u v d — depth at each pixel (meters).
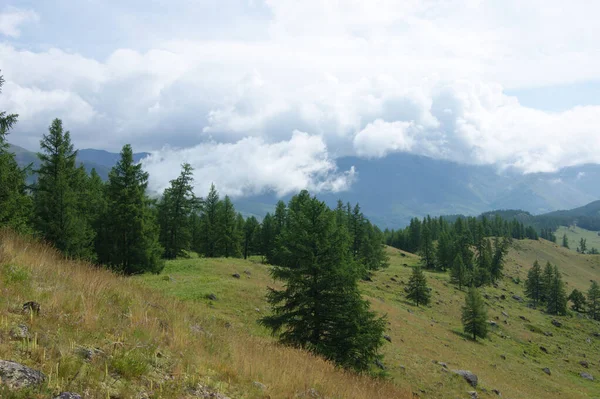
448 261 114.25
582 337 80.31
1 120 20.94
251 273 43.41
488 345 58.53
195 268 40.97
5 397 3.68
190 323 9.66
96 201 41.62
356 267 17.81
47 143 31.69
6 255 8.69
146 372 5.52
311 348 15.88
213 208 68.50
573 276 173.50
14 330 5.21
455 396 26.22
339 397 8.41
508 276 139.00
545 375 51.22
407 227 171.88
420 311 67.00
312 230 17.91
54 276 8.74
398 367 27.61
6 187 24.27
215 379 6.47
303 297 17.25
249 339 11.54
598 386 52.44
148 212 37.66
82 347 5.49
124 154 36.38
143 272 35.12
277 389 7.18
